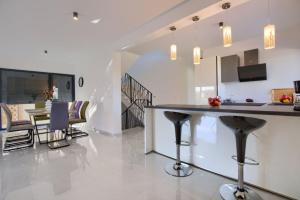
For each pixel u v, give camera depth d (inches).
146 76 272.5
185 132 109.0
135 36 142.3
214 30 141.6
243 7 105.0
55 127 145.0
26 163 109.2
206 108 90.0
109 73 186.1
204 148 99.5
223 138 90.8
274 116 73.3
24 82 229.3
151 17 118.9
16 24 126.3
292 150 69.3
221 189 78.4
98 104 204.8
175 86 243.8
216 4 85.8
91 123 217.3
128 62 250.2
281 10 109.3
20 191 77.6
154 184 83.6
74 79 269.9
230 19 121.6
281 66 145.5
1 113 209.5
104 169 100.3
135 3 99.9
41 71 240.5
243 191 72.5
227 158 89.4
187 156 108.3
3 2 96.4
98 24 129.4
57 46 183.6
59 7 103.3
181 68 246.7
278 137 72.7
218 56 178.2
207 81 184.5
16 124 151.6
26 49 191.6
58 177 90.7
